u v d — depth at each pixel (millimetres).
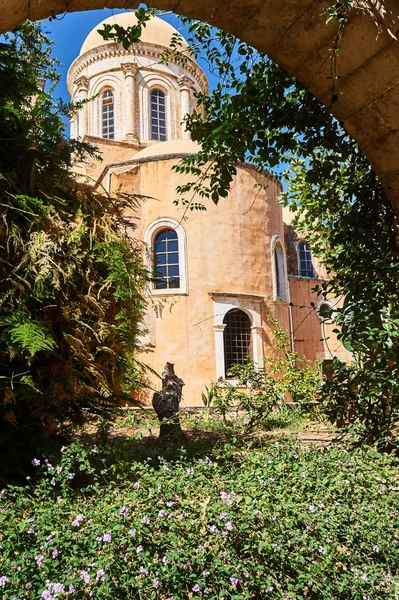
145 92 26812
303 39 3398
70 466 3748
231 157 4961
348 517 3168
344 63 3416
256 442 7434
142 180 18328
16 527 2703
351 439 5719
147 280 5090
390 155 3541
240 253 18125
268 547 2701
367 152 3623
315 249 6391
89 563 2414
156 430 9727
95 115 27000
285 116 4480
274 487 3498
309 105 4434
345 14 3115
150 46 27125
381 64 3344
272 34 3428
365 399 5363
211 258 17781
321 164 4766
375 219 4719
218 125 4758
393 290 4305
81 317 4359
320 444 7199
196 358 17016
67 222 4461
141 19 3338
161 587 2443
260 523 2918
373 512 3287
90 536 2582
